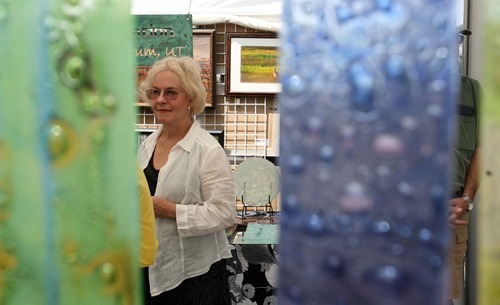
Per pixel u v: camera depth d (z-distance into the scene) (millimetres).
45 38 434
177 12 2707
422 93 418
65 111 436
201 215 1458
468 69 1744
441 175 420
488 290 449
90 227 448
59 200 442
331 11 427
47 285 450
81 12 436
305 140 429
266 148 2986
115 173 449
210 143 1542
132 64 453
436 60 419
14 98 439
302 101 429
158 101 1523
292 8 435
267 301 2080
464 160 1622
